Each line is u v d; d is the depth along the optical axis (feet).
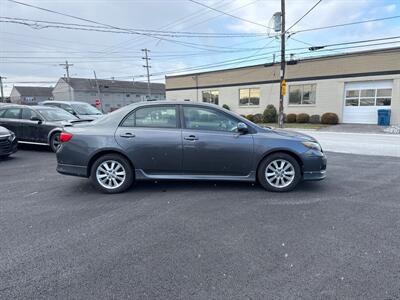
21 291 7.39
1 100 194.08
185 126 15.16
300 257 8.93
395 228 10.92
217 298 7.09
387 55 63.41
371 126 63.52
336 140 40.88
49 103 41.65
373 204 13.47
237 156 15.01
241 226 11.16
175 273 8.14
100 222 11.62
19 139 29.45
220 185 16.47
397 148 32.27
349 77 69.21
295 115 76.89
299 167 15.25
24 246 9.71
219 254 9.14
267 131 15.60
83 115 38.24
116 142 14.92
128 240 10.11
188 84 108.99
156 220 11.77
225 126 15.24
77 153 15.12
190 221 11.65
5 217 12.13
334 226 11.11
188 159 15.01
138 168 15.14
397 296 7.11
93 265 8.57
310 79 75.82
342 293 7.23
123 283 7.71
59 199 14.39
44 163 23.32
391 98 63.98
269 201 13.89
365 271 8.16
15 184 17.08
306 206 13.24
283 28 57.06
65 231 10.82
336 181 17.51
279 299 7.04
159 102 15.51
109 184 15.30
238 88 92.79
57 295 7.23
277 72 82.12
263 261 8.73
